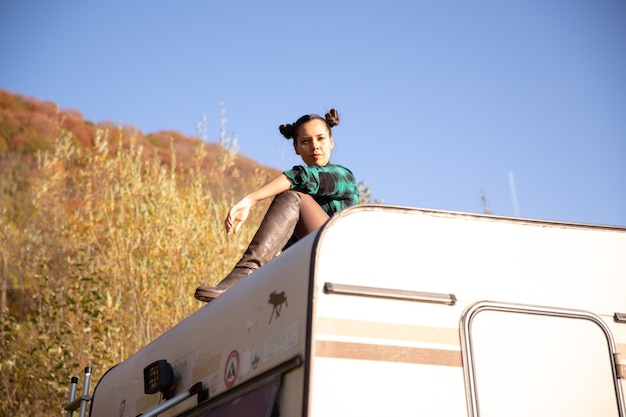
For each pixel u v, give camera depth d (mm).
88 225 12258
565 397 2973
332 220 2924
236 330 3273
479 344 2961
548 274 3152
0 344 10266
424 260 3002
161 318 10781
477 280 3049
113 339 10156
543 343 3031
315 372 2705
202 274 11039
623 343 3123
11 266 13625
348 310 2820
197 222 11750
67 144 16734
